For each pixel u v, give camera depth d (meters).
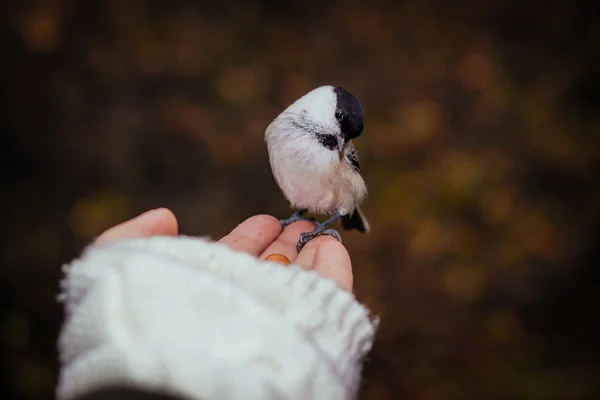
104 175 1.07
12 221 1.03
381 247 1.06
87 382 0.41
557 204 1.14
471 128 1.21
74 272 0.50
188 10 1.24
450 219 1.08
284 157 0.79
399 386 0.99
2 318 0.97
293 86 1.21
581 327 1.04
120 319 0.45
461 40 1.33
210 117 1.14
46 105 1.09
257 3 1.29
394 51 1.30
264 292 0.53
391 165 1.13
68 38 1.14
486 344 1.02
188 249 0.53
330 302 0.55
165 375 0.39
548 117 1.24
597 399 0.99
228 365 0.41
